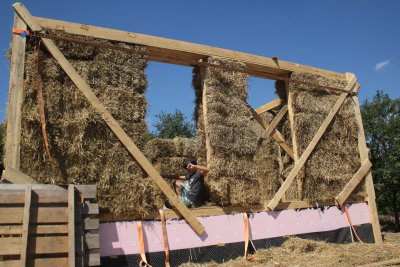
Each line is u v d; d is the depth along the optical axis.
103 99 4.98
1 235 3.86
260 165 7.30
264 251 5.80
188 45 5.84
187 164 6.03
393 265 5.30
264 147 7.46
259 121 7.09
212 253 5.46
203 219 5.52
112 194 4.83
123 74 5.19
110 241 4.80
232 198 5.73
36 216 4.02
